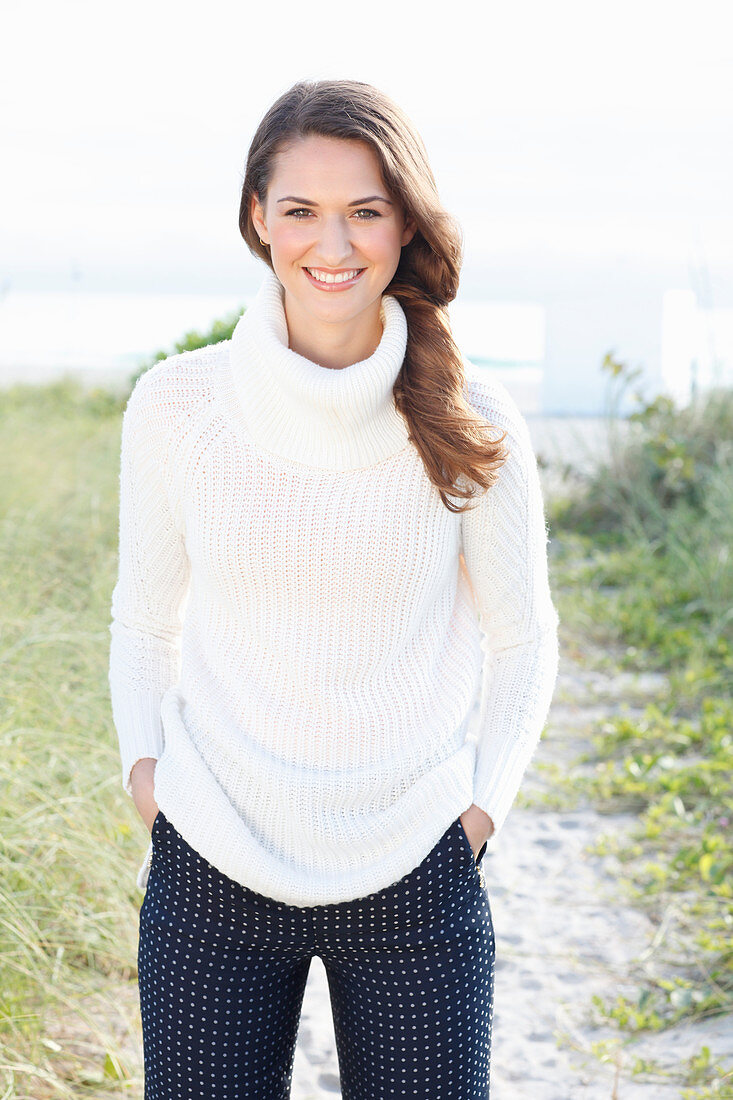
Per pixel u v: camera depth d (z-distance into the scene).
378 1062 1.66
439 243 1.66
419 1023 1.64
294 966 1.72
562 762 4.62
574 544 8.03
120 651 1.89
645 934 3.31
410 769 1.66
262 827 1.65
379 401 1.62
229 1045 1.65
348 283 1.65
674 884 3.54
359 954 1.66
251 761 1.64
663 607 6.56
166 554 1.82
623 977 3.10
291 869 1.61
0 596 4.59
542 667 1.83
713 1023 2.86
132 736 1.82
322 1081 2.64
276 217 1.63
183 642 1.81
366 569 1.64
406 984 1.64
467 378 1.73
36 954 2.59
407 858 1.61
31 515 5.80
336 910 1.61
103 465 7.44
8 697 3.47
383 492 1.65
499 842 3.91
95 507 6.23
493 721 1.81
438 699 1.71
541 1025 2.88
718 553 6.82
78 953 2.85
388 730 1.67
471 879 1.69
